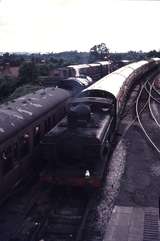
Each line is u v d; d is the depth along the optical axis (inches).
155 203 581.3
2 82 2341.3
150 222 514.3
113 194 611.8
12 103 701.9
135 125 1082.1
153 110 1307.8
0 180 526.0
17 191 613.6
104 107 732.0
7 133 541.6
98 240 470.9
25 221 516.1
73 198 599.8
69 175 579.8
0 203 540.1
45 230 493.7
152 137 954.1
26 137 625.3
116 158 791.7
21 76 2391.7
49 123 768.9
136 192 623.2
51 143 587.5
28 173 661.3
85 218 516.7
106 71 2541.8
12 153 566.9
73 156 587.2
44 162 692.1
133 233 484.1
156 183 663.8
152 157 800.9
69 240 470.9
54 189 631.2
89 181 575.8
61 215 538.0
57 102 837.2
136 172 713.6
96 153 574.6
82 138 576.4
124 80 1278.3
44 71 2600.9
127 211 550.0
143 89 1833.2
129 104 1432.1
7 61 4084.6
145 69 2591.0
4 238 468.1
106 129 642.8
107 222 516.7
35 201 576.7
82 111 620.1
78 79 1192.2
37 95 822.5
